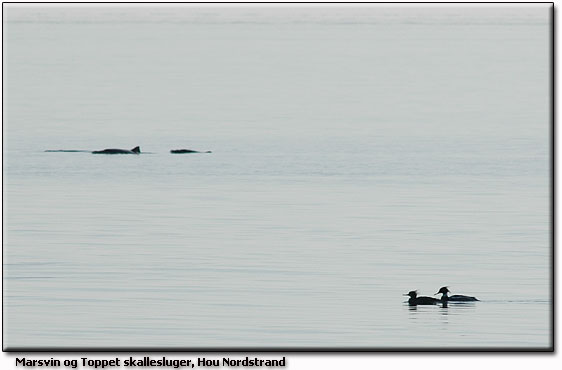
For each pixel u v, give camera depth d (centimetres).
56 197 18350
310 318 10712
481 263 13262
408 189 19262
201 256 13600
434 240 14700
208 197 18412
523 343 10019
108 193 18838
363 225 15850
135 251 13912
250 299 11469
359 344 9931
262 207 17388
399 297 11631
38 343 9975
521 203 17838
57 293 11706
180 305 11238
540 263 13250
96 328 10388
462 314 10962
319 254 13738
